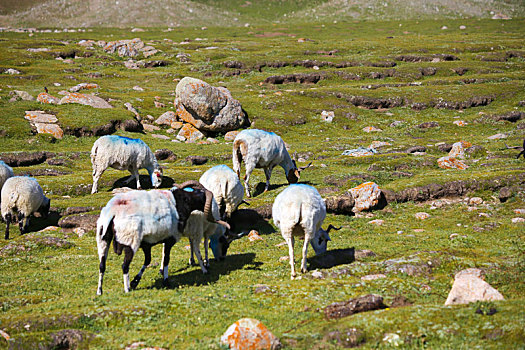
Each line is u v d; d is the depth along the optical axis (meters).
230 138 39.62
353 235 17.02
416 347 7.19
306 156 32.38
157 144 35.19
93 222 18.41
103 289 11.30
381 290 10.09
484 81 58.69
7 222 17.34
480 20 144.88
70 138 33.72
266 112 45.03
